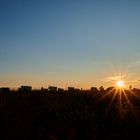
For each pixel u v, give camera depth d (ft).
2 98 115.85
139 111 101.96
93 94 152.66
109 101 133.39
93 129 76.79
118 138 73.00
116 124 83.71
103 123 84.43
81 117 87.71
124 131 77.77
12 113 88.07
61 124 80.02
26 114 89.15
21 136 69.10
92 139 71.00
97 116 92.38
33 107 102.78
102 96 144.56
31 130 73.56
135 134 75.72
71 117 88.02
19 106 101.09
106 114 95.35
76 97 139.64
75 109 103.71
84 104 119.75
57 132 73.46
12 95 133.28
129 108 110.11
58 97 134.51
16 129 72.38
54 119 86.02
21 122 78.38
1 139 66.23
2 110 91.35
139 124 82.94
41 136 70.03
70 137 70.23
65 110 100.53
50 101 118.83
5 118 81.15
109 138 72.59
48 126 78.23
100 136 73.87
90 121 84.99
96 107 111.75
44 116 89.04
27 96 130.31
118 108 108.88
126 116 91.81
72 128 76.43
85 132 74.38
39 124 79.87
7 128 72.64
